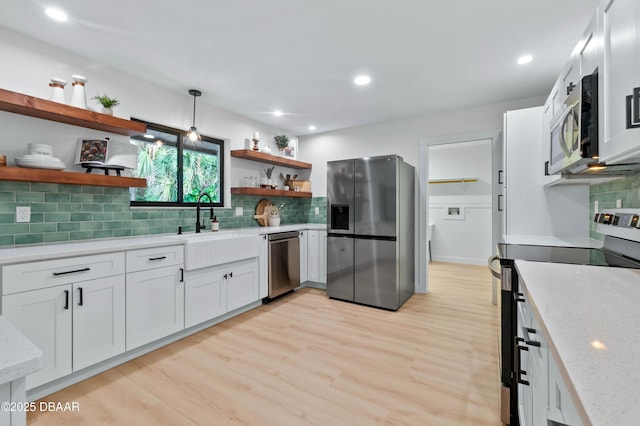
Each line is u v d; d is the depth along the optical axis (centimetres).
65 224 227
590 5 176
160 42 218
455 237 596
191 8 180
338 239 356
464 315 303
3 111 197
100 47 224
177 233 304
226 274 286
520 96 320
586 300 84
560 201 249
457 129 361
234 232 333
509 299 150
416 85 292
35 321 168
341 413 160
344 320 290
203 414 159
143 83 278
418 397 173
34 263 167
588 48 138
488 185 565
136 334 214
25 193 208
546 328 65
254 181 389
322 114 379
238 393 176
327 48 226
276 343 241
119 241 234
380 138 414
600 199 219
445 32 205
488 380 189
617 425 35
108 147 238
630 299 85
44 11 182
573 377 46
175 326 240
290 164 433
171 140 314
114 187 255
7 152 199
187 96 317
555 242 211
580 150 127
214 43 219
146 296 221
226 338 250
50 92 218
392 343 240
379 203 327
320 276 397
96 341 193
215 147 362
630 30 97
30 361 52
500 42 217
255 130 405
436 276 471
